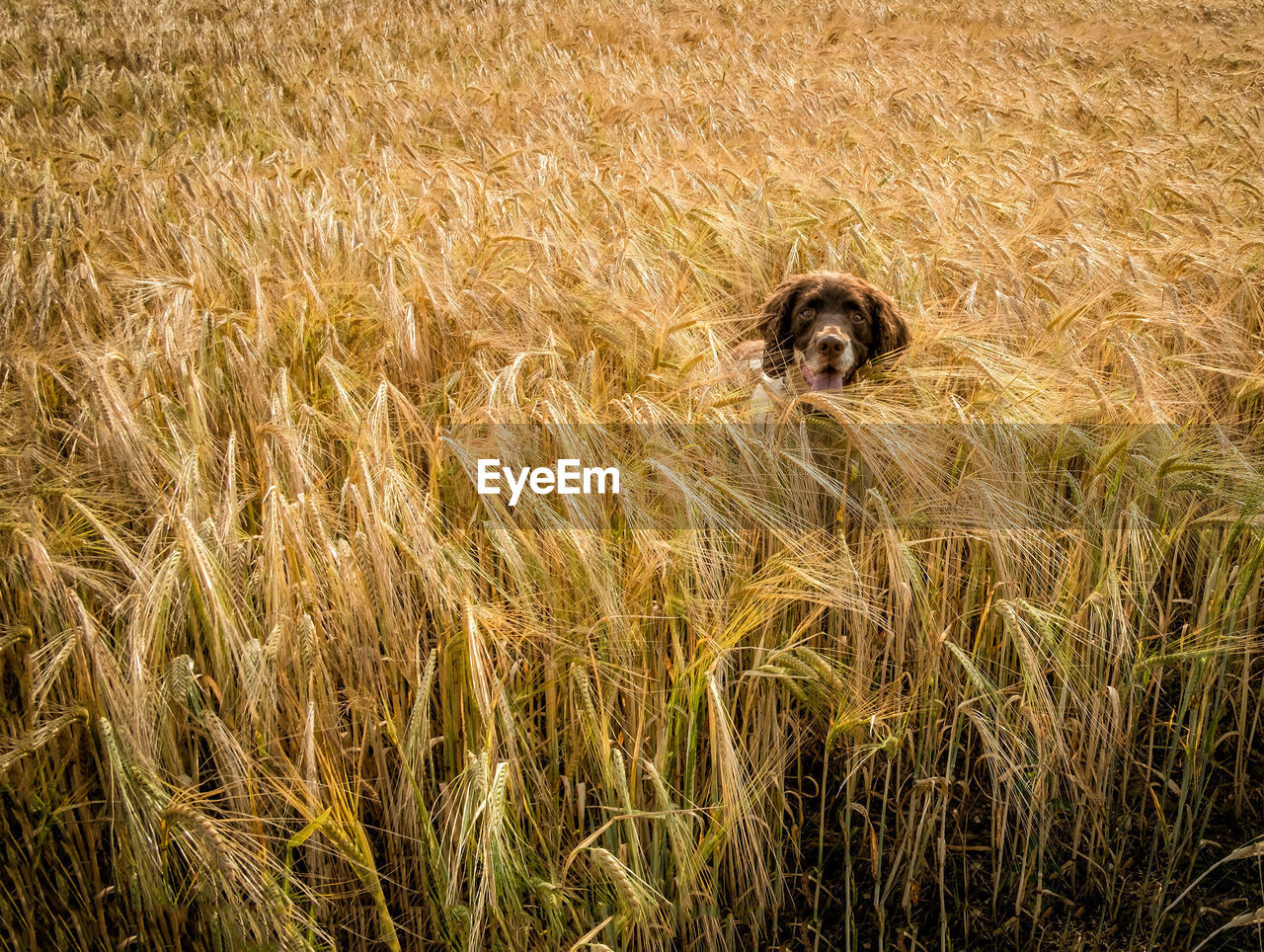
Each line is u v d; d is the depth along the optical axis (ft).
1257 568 10.09
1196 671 9.77
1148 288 15.53
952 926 9.79
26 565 8.71
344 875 8.91
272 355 13.78
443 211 20.25
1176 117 34.81
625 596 8.95
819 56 50.39
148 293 14.84
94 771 9.29
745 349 17.35
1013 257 16.44
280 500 8.59
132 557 9.09
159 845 7.40
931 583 10.46
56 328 13.79
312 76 44.45
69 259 17.44
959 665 10.25
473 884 7.77
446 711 9.00
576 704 8.48
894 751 8.89
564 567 9.05
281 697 8.52
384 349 13.71
